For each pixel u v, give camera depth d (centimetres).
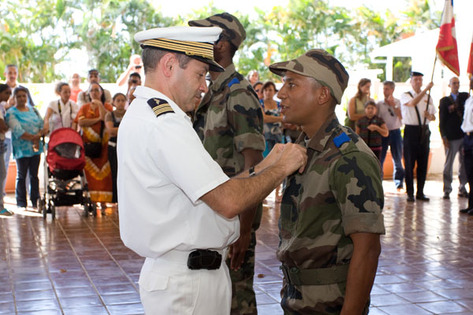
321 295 233
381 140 1017
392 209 890
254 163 330
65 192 820
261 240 688
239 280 338
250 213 316
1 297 493
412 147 952
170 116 209
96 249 653
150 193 214
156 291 222
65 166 798
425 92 946
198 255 221
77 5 3941
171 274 221
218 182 205
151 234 218
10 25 3856
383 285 521
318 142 234
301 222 236
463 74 1597
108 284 526
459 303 476
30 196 920
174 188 215
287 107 242
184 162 205
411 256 617
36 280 539
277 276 545
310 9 3966
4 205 930
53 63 3922
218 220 221
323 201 231
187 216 218
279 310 459
